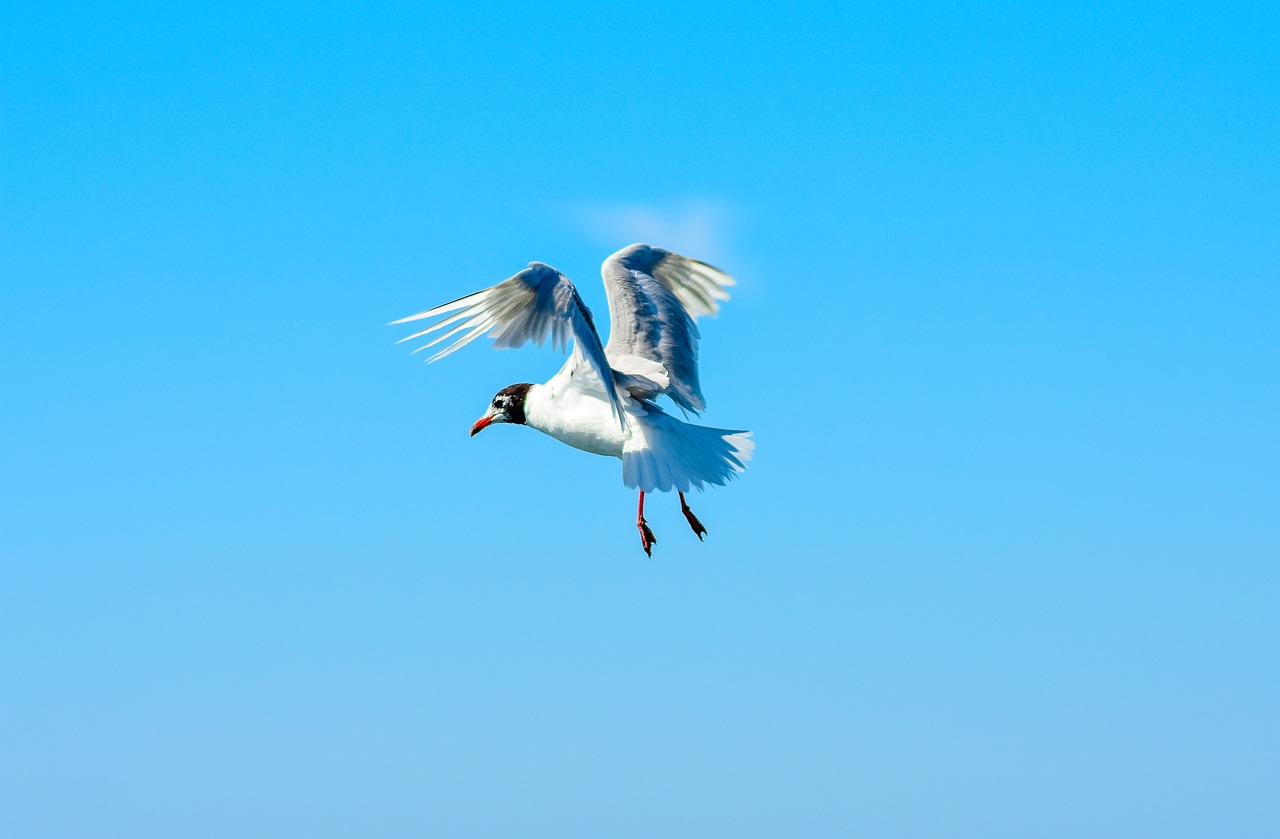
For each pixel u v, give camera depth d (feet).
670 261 47.75
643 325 44.57
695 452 39.45
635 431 40.60
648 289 45.93
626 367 42.80
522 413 44.09
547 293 38.52
